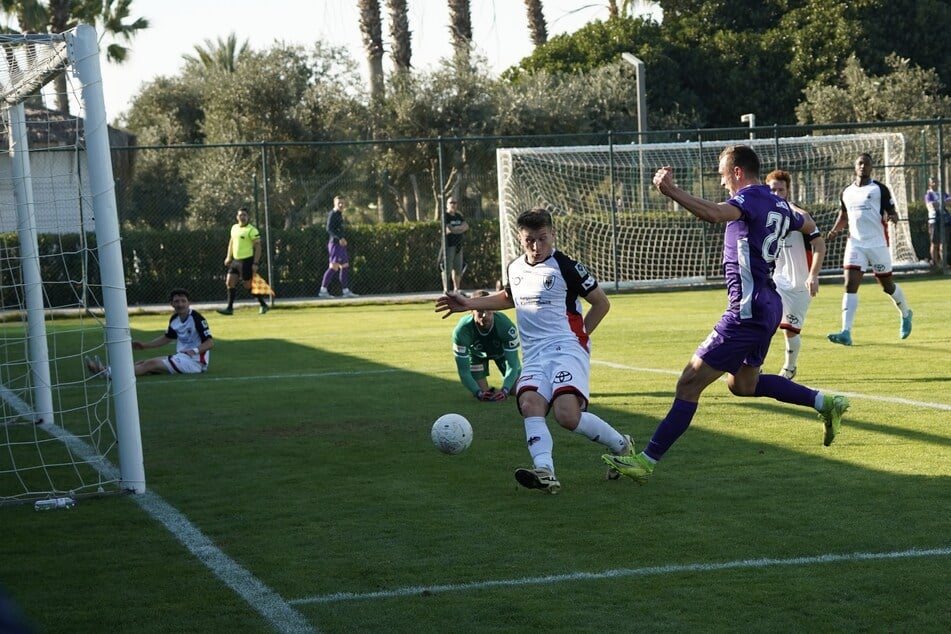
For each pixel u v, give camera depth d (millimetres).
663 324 45812
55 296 64312
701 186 66625
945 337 37188
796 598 12055
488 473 19047
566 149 70000
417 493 17641
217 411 26797
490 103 96188
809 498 16484
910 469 18156
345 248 68688
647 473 17250
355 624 11609
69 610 12352
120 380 18219
